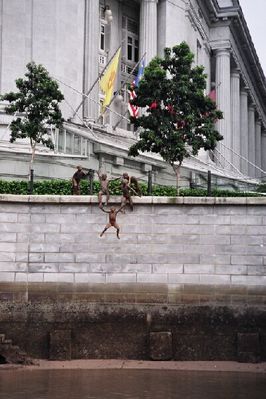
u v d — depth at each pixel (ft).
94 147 130.21
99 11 169.58
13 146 117.19
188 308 81.20
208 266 81.87
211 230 82.33
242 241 82.07
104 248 82.17
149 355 79.66
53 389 64.23
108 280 81.66
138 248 82.23
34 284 81.41
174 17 180.34
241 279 81.56
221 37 222.69
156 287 81.66
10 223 82.23
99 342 80.43
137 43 187.01
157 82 107.86
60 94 107.76
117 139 147.33
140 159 141.69
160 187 102.53
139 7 186.60
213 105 110.93
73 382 67.92
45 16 141.59
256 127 297.53
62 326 80.53
